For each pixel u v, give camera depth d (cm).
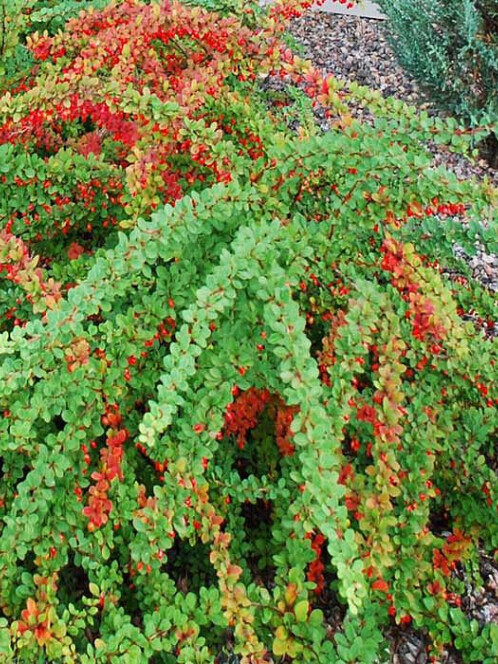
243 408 107
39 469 88
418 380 113
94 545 93
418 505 101
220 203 97
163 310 99
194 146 109
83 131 161
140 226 94
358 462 107
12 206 121
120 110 113
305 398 82
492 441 125
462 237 115
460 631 102
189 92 115
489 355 112
